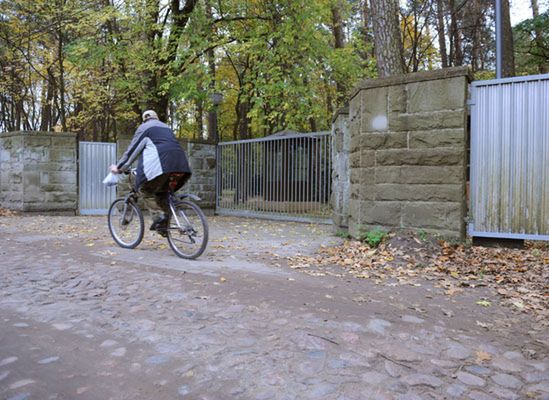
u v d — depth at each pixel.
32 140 11.84
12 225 9.48
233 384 2.41
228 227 10.11
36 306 3.73
